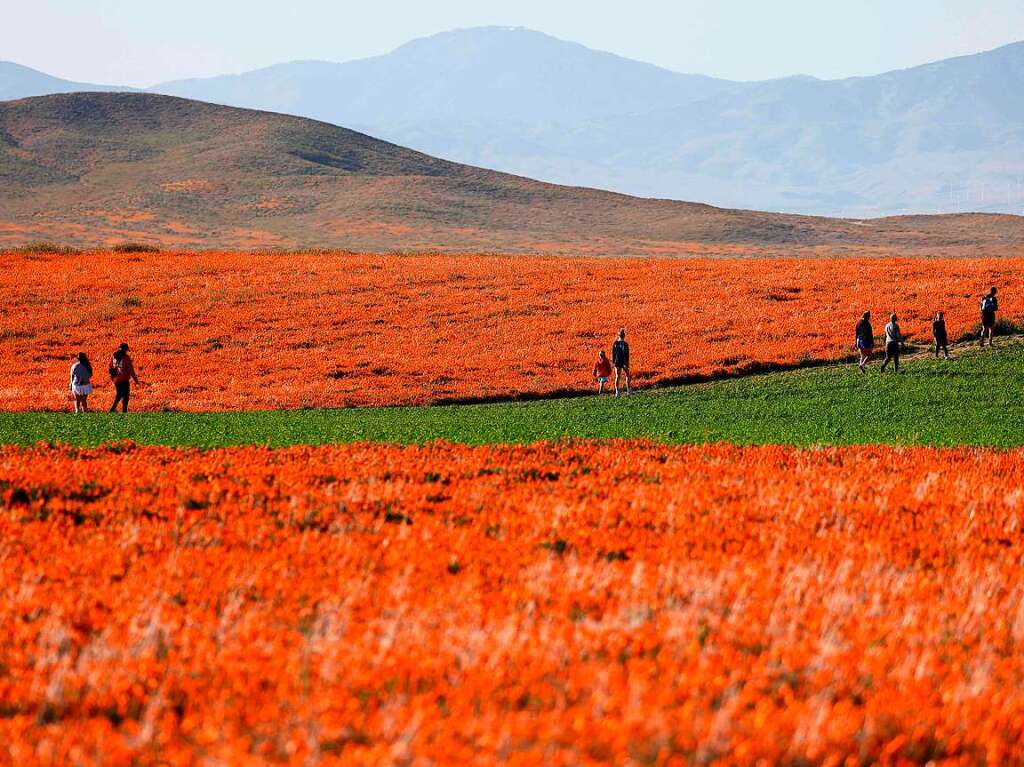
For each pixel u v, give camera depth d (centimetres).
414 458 7519
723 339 19850
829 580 3816
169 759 2288
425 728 2316
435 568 4072
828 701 2564
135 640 3045
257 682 2728
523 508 5525
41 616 3338
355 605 3453
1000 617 3459
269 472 6750
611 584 3747
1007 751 2388
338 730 2341
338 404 15550
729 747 2281
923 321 19988
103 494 5947
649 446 8675
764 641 3042
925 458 8081
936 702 2630
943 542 4853
